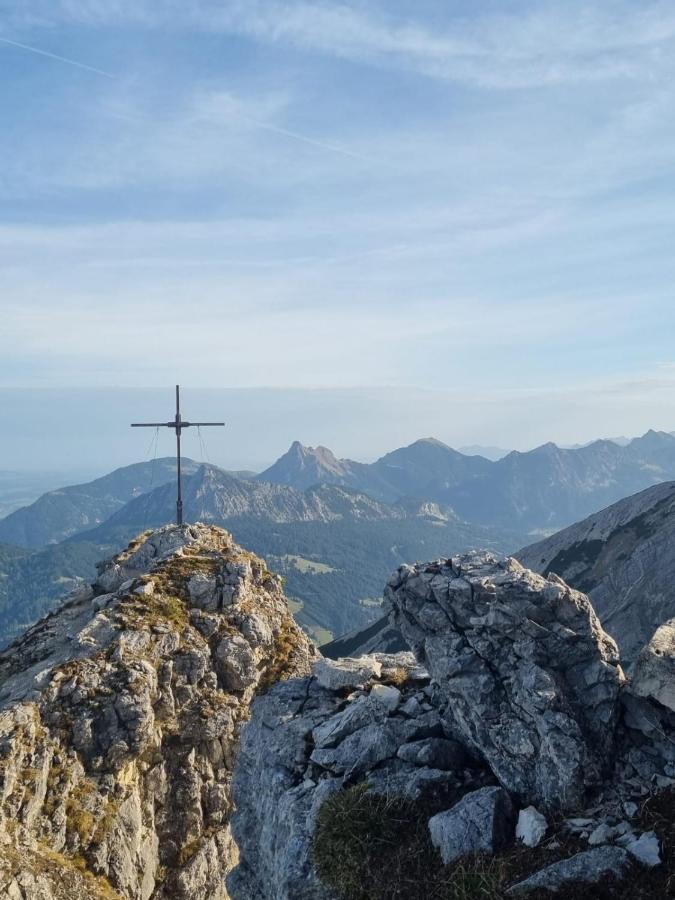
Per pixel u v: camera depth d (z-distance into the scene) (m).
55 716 32.88
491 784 15.79
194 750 35.12
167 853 33.16
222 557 43.38
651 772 14.16
